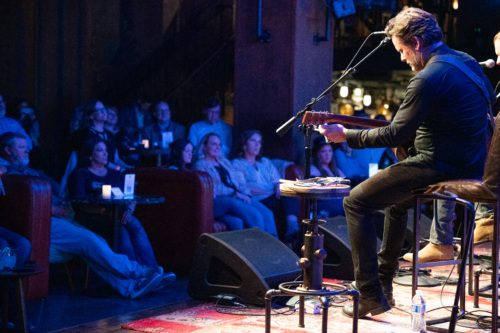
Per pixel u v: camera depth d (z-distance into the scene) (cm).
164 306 489
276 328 419
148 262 576
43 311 470
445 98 367
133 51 1305
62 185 664
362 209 399
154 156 850
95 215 564
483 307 473
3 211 489
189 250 611
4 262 412
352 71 405
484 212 480
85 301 503
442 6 1332
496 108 557
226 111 1380
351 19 1279
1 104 798
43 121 1165
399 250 442
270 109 755
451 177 376
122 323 441
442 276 583
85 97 1227
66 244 523
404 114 369
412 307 405
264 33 749
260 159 724
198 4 1392
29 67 1148
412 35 378
